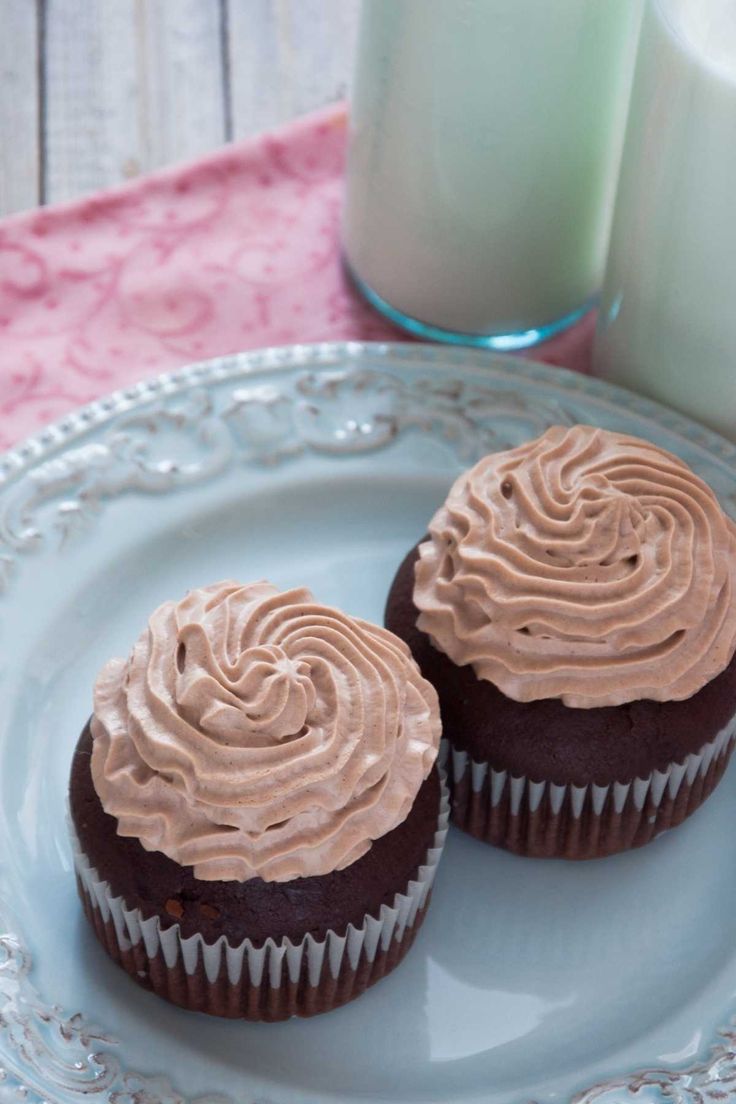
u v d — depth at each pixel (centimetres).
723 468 56
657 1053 48
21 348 60
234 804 46
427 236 58
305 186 64
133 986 49
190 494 56
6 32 68
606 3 54
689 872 52
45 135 66
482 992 50
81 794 48
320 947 47
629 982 50
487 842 52
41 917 50
